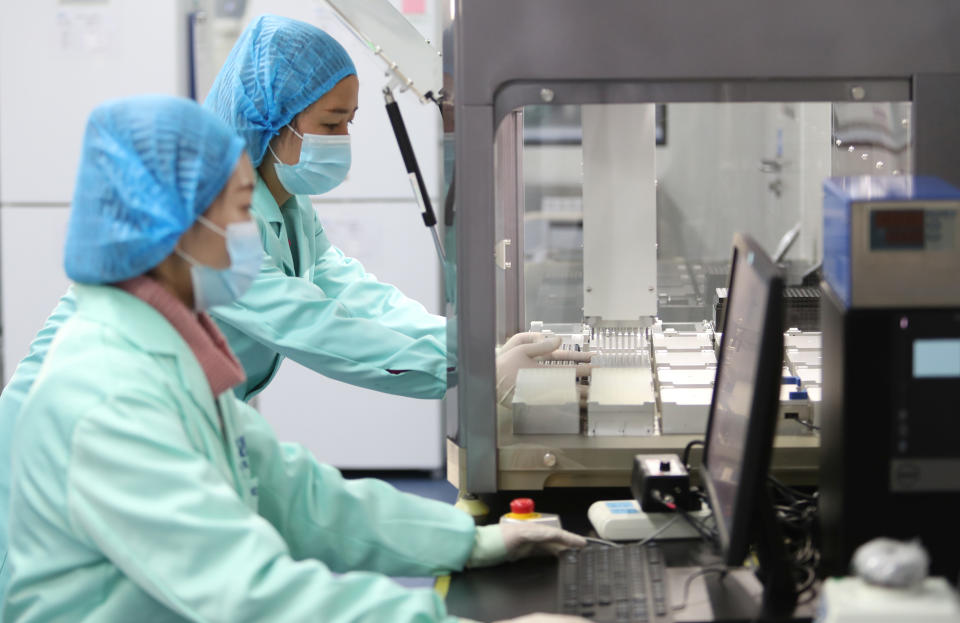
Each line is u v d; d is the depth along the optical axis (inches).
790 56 62.2
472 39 63.2
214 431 50.1
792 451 64.9
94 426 44.4
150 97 49.4
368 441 152.9
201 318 53.2
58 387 45.7
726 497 49.8
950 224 43.7
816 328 79.9
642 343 77.4
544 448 66.6
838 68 62.2
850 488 45.1
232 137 50.4
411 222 147.6
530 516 62.5
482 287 65.3
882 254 44.0
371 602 44.6
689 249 119.0
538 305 91.4
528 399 69.2
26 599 47.5
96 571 46.8
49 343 68.2
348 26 75.4
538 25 62.9
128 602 46.8
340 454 153.1
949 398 44.3
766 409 44.3
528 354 72.7
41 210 145.2
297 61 78.4
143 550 43.9
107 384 45.4
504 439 68.6
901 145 64.6
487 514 67.1
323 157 80.6
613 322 80.0
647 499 60.1
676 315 88.6
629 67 62.7
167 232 47.3
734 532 45.8
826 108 87.1
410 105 145.2
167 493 44.3
